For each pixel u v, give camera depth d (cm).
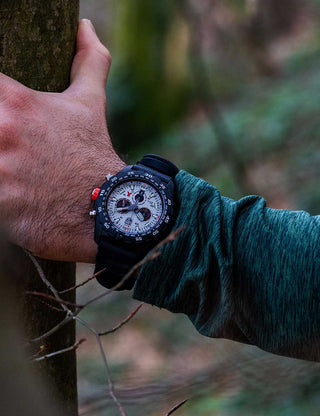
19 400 122
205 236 130
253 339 129
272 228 129
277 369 219
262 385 218
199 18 449
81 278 442
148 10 539
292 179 454
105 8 782
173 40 548
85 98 148
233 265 127
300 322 123
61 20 149
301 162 465
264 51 603
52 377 149
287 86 570
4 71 144
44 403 127
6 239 135
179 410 233
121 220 134
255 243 127
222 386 213
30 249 136
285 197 442
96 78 153
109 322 374
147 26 546
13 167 134
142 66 602
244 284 127
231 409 221
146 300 132
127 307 385
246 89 605
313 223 128
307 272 124
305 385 221
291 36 677
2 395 120
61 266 149
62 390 153
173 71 589
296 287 124
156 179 137
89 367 299
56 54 149
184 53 542
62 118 141
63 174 137
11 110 137
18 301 140
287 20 674
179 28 532
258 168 484
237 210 131
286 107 527
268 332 126
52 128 139
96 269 135
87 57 155
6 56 144
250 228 129
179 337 335
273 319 125
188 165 555
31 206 135
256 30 568
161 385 198
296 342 124
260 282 126
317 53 616
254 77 624
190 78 604
